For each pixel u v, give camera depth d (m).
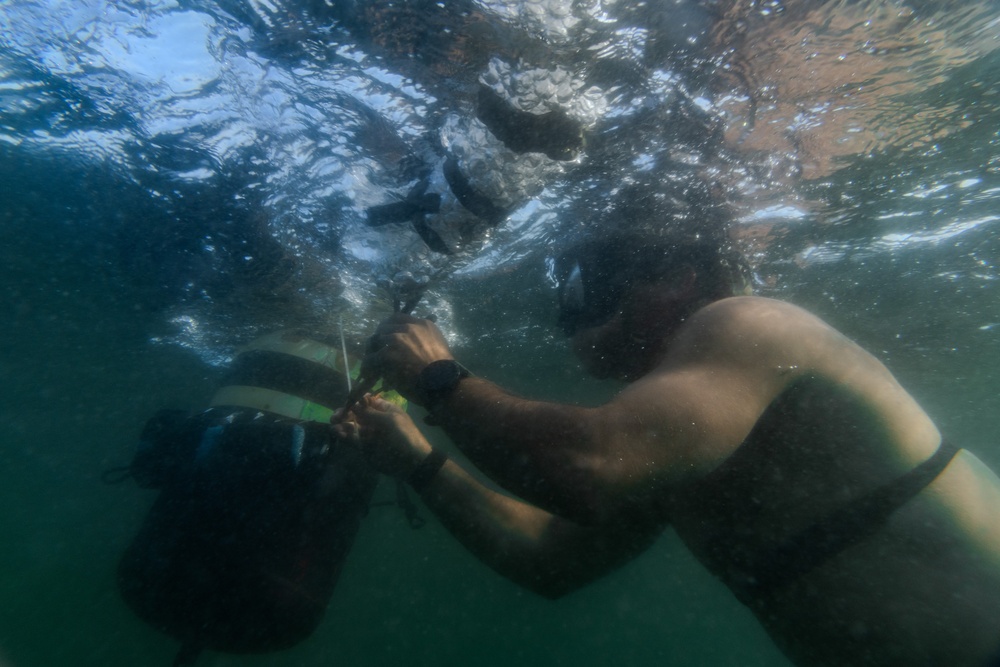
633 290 2.94
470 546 3.05
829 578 1.91
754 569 2.11
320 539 4.01
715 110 3.85
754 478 2.04
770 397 1.76
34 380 14.73
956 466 1.92
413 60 3.49
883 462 1.87
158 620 3.61
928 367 12.17
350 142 4.30
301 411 4.43
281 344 4.98
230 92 3.97
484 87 3.62
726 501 2.14
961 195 5.25
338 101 3.91
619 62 3.41
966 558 1.74
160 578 3.59
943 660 1.69
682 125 3.98
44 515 49.34
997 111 3.97
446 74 3.56
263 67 3.71
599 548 2.83
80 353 12.26
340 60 3.56
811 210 5.35
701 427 1.50
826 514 1.91
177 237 6.19
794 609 2.03
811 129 4.13
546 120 3.85
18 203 6.03
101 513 44.28
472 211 4.92
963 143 4.38
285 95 3.94
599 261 3.09
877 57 3.45
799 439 1.93
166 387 15.62
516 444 1.59
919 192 5.19
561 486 1.51
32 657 23.78
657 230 3.10
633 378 3.04
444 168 4.45
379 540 22.31
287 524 3.85
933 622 1.72
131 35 3.59
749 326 1.81
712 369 1.70
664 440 1.48
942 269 7.06
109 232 6.52
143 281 7.76
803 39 3.29
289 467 3.99
